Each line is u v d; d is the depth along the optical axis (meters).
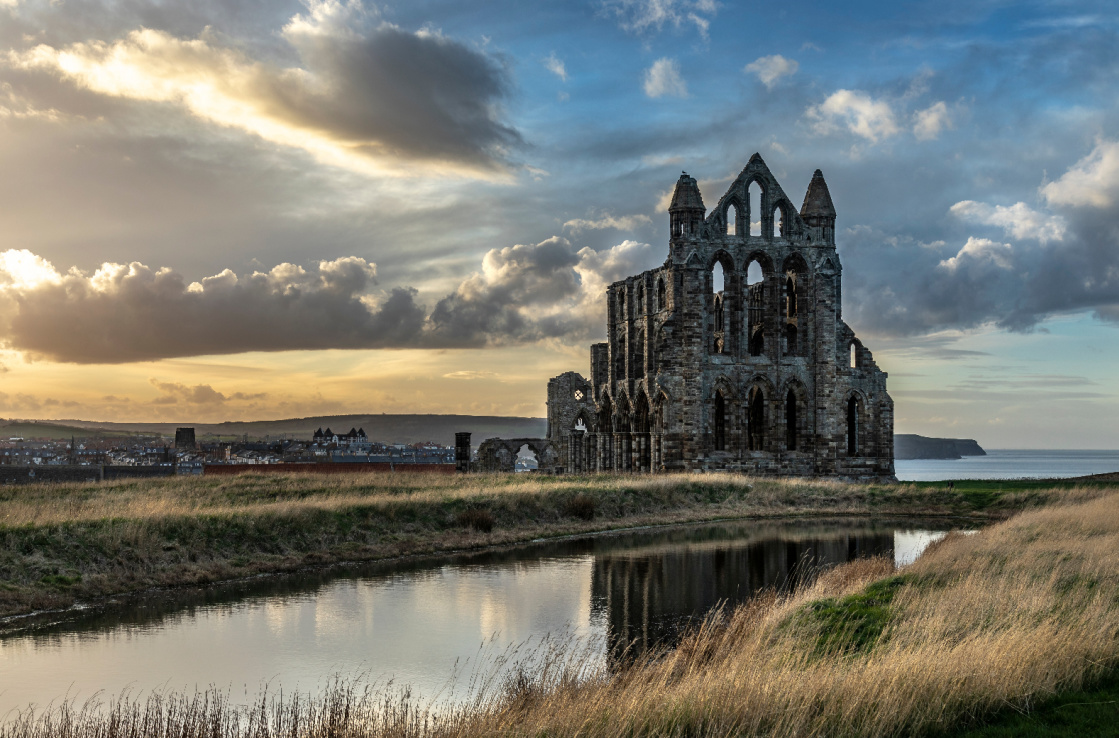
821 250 96.12
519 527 59.00
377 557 47.50
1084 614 20.30
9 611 32.72
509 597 36.38
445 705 21.28
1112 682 17.09
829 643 22.59
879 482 95.75
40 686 23.53
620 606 34.44
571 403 118.69
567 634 29.66
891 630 22.61
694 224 93.25
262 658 26.48
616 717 15.79
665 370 92.94
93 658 26.48
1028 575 26.50
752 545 53.31
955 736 15.07
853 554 48.78
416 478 82.50
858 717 15.48
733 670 17.70
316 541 48.00
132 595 36.53
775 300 95.56
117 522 42.03
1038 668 16.88
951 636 20.66
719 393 97.56
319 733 17.50
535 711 16.81
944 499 75.25
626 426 104.56
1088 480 83.88
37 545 37.75
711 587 38.59
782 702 15.84
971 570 29.44
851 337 99.88
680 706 16.02
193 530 43.84
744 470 93.31
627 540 56.34
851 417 106.12
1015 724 15.31
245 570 41.88
